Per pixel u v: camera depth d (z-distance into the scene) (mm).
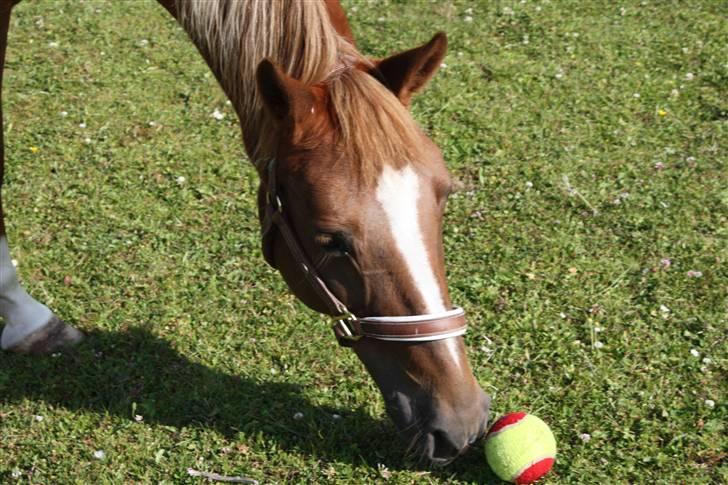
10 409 3965
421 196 2787
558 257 4891
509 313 4465
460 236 5098
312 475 3545
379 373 3037
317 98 2865
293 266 3072
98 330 4461
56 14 8070
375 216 2766
